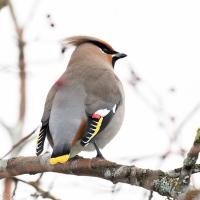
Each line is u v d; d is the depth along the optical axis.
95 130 11.20
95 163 9.87
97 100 11.88
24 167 10.31
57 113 11.27
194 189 8.16
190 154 7.95
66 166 10.20
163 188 8.76
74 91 11.88
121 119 12.48
